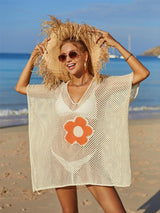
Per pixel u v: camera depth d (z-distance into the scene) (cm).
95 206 448
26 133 1063
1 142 901
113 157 296
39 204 461
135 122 1318
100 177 288
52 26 322
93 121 293
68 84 314
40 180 314
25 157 728
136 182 545
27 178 579
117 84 293
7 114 1595
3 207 447
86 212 427
